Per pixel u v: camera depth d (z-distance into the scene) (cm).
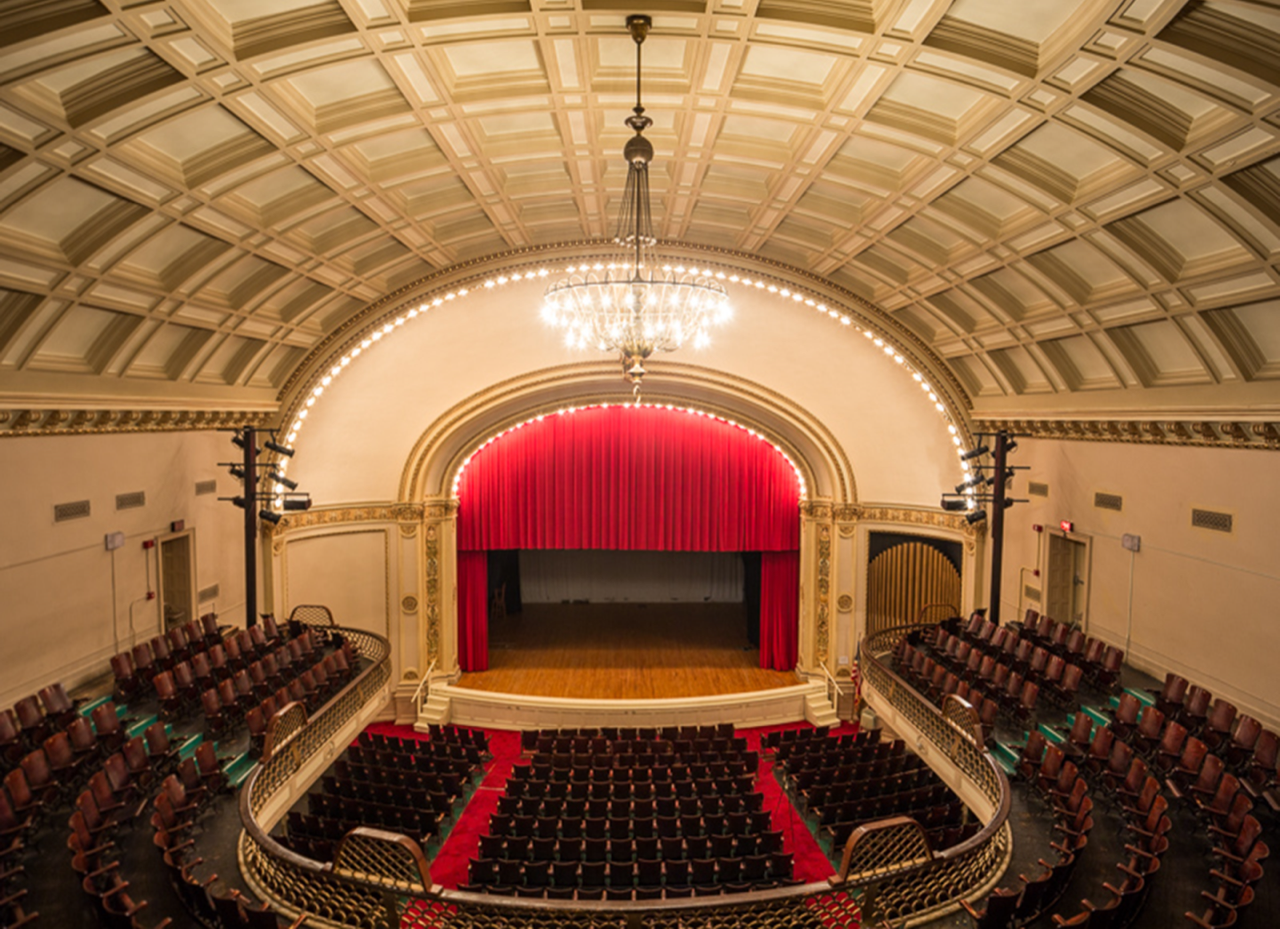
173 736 1102
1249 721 968
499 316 1723
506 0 704
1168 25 602
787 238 1432
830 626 2009
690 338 1803
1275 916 702
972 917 698
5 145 684
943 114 872
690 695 1898
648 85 887
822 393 1897
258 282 1221
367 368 1722
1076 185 898
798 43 762
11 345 935
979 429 1712
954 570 1892
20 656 1087
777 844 1037
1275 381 955
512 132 1039
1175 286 942
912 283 1411
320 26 701
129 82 685
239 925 676
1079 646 1336
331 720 1238
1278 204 737
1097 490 1409
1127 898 680
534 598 2658
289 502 1491
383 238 1310
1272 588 1047
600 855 998
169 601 1441
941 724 1181
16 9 557
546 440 2045
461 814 1312
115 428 1235
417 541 1953
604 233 1508
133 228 902
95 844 813
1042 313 1225
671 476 2059
